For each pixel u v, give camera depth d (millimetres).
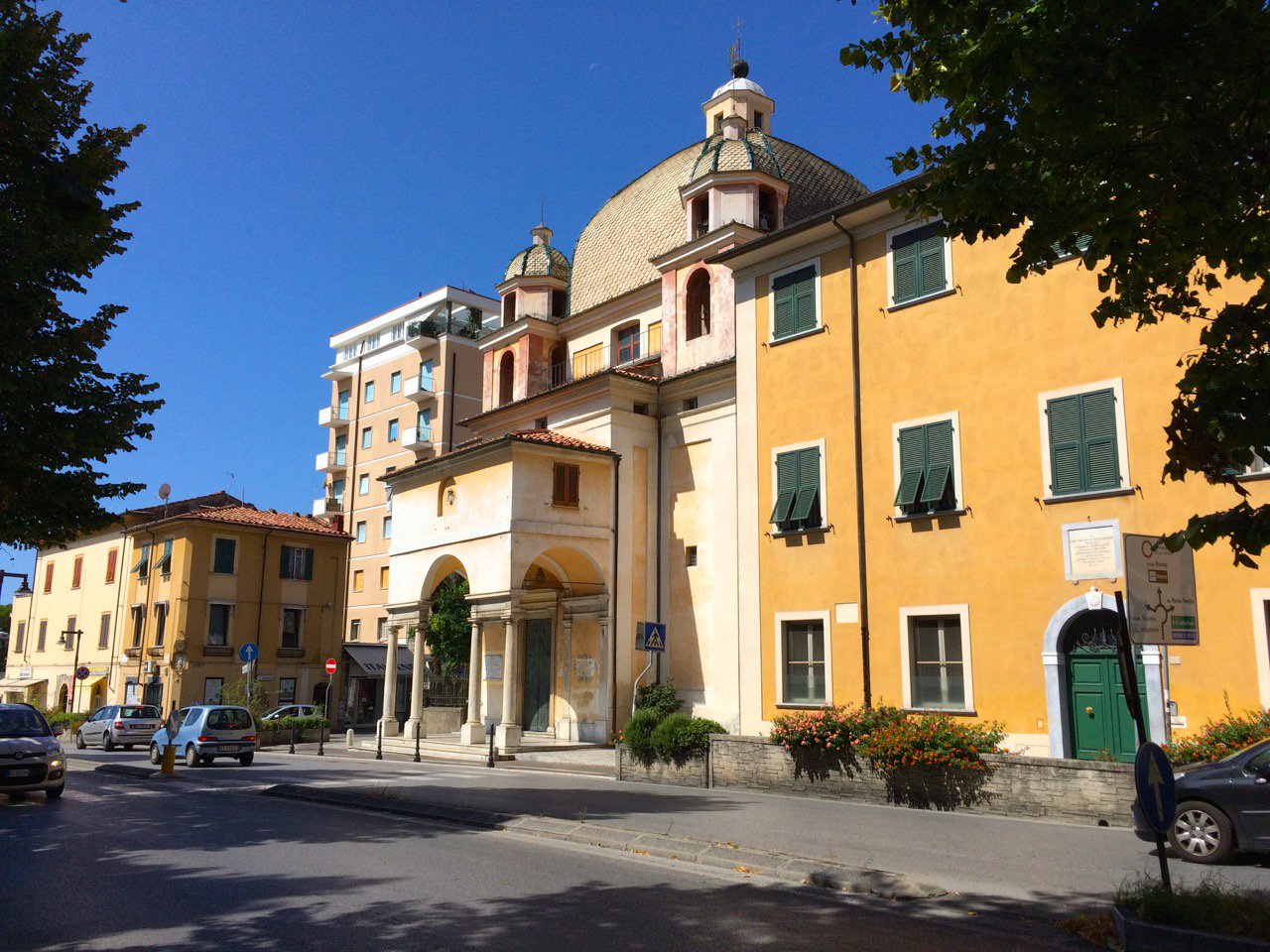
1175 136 6602
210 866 10297
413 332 60750
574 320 35656
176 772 23516
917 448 19891
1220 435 6559
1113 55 6035
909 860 10539
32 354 13391
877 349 20969
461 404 59031
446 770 23781
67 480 14133
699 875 9922
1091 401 17391
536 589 31375
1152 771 7594
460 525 28891
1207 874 9781
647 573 28797
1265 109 6480
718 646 26281
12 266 12914
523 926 7598
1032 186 7422
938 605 19062
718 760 18297
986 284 19250
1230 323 6996
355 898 8602
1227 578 15312
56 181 13242
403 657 53000
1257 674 14859
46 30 13922
